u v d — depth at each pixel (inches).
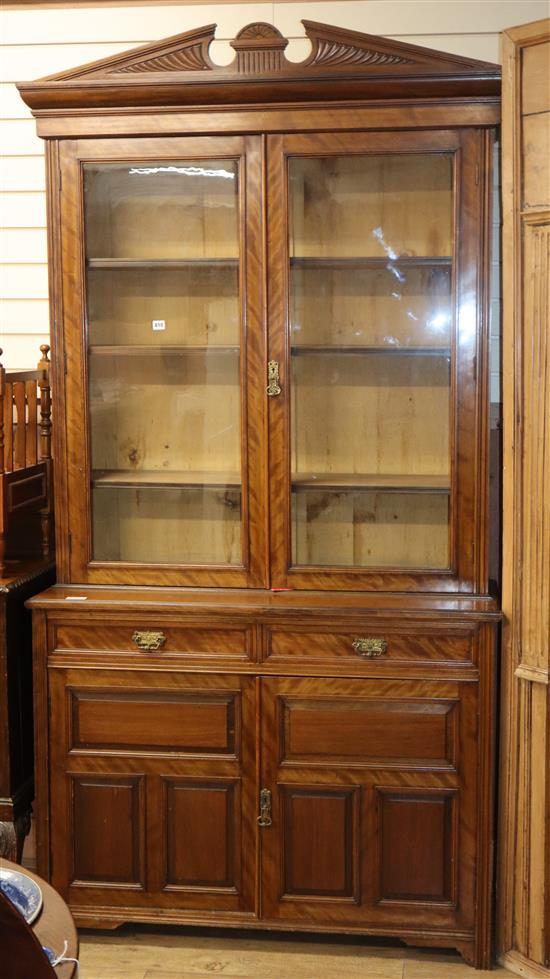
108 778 113.4
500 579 126.6
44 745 113.7
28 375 122.3
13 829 113.2
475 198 107.3
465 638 107.8
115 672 112.2
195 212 112.5
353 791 110.6
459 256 108.2
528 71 100.9
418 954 113.5
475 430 110.0
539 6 123.6
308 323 112.7
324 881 112.0
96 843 114.3
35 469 122.5
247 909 113.1
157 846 113.4
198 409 115.0
